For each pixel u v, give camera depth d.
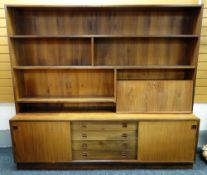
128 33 2.31
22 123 2.12
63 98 2.38
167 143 2.18
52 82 2.43
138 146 2.20
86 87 2.45
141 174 2.17
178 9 2.21
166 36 2.11
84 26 2.30
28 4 2.13
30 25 2.27
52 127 2.14
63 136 2.16
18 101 2.25
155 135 2.16
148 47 2.34
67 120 2.12
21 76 2.35
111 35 2.14
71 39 2.31
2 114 2.64
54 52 2.35
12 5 2.01
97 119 2.14
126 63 2.38
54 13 2.26
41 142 2.17
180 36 2.09
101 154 2.24
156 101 2.27
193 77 2.22
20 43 2.30
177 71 2.41
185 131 2.14
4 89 2.54
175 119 2.12
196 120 2.11
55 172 2.21
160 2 2.29
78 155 2.23
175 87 2.25
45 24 2.28
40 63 2.36
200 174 2.17
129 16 2.28
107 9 2.21
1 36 2.37
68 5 2.02
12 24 2.13
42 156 2.21
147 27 2.30
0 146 2.71
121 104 2.28
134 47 2.34
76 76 2.42
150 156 2.22
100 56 2.36
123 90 2.25
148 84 2.25
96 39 2.31
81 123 2.15
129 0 2.29
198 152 2.59
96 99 2.32
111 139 2.20
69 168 2.27
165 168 2.26
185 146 2.18
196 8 2.10
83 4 2.24
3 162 2.40
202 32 2.36
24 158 2.21
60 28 2.30
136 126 2.16
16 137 2.15
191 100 2.26
